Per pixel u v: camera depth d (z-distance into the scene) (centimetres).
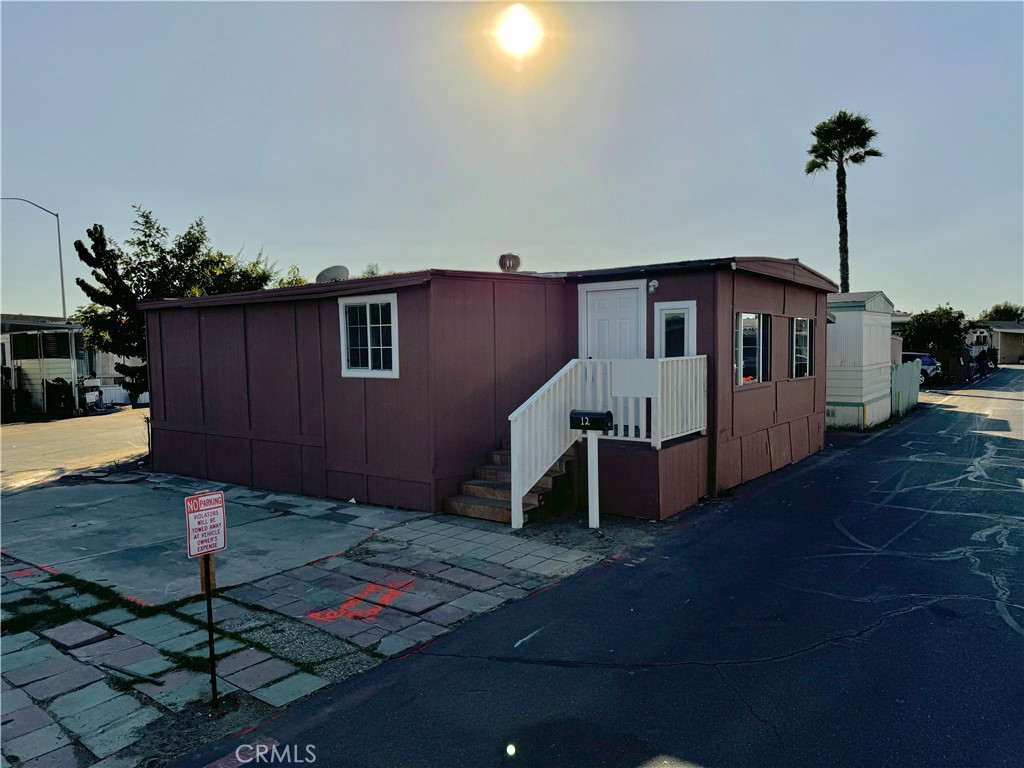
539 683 439
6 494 1076
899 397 1973
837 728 378
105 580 655
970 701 404
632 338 988
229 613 566
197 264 1653
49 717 409
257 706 418
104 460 1430
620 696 420
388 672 459
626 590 603
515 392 969
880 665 452
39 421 2277
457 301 877
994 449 1335
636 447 851
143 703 423
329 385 976
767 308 1080
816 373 1330
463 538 765
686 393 883
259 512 921
